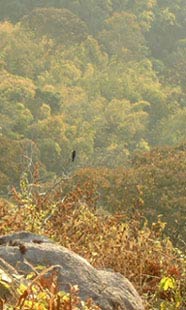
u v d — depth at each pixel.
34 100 98.62
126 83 117.12
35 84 116.31
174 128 108.25
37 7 135.75
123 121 106.44
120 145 95.31
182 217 29.09
